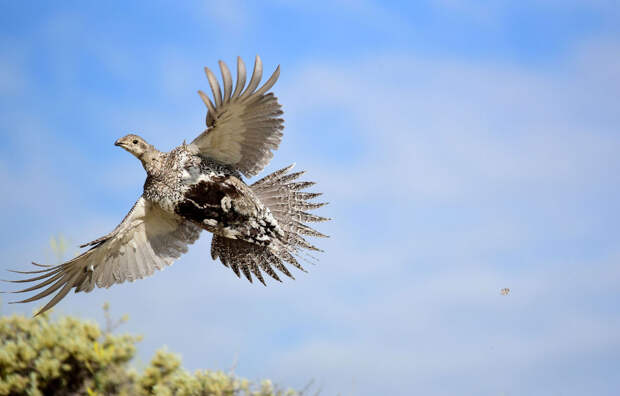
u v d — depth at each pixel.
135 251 8.63
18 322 8.32
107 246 8.37
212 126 7.74
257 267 8.64
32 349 7.86
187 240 8.80
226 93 7.37
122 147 8.05
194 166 8.00
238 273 8.73
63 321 8.20
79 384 7.74
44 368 7.49
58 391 7.65
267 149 8.03
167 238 8.74
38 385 7.57
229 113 7.62
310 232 8.29
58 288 8.14
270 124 7.87
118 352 7.91
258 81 7.38
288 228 8.33
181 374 7.69
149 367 7.78
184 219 8.63
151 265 8.67
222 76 7.30
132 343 8.10
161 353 7.86
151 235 8.66
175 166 7.98
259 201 8.06
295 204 8.36
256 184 8.41
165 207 8.08
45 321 8.34
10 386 7.45
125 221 8.30
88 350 7.73
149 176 8.10
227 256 8.76
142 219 8.48
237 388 7.62
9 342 7.82
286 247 8.31
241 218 8.08
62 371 7.69
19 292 7.77
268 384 7.59
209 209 8.01
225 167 8.17
